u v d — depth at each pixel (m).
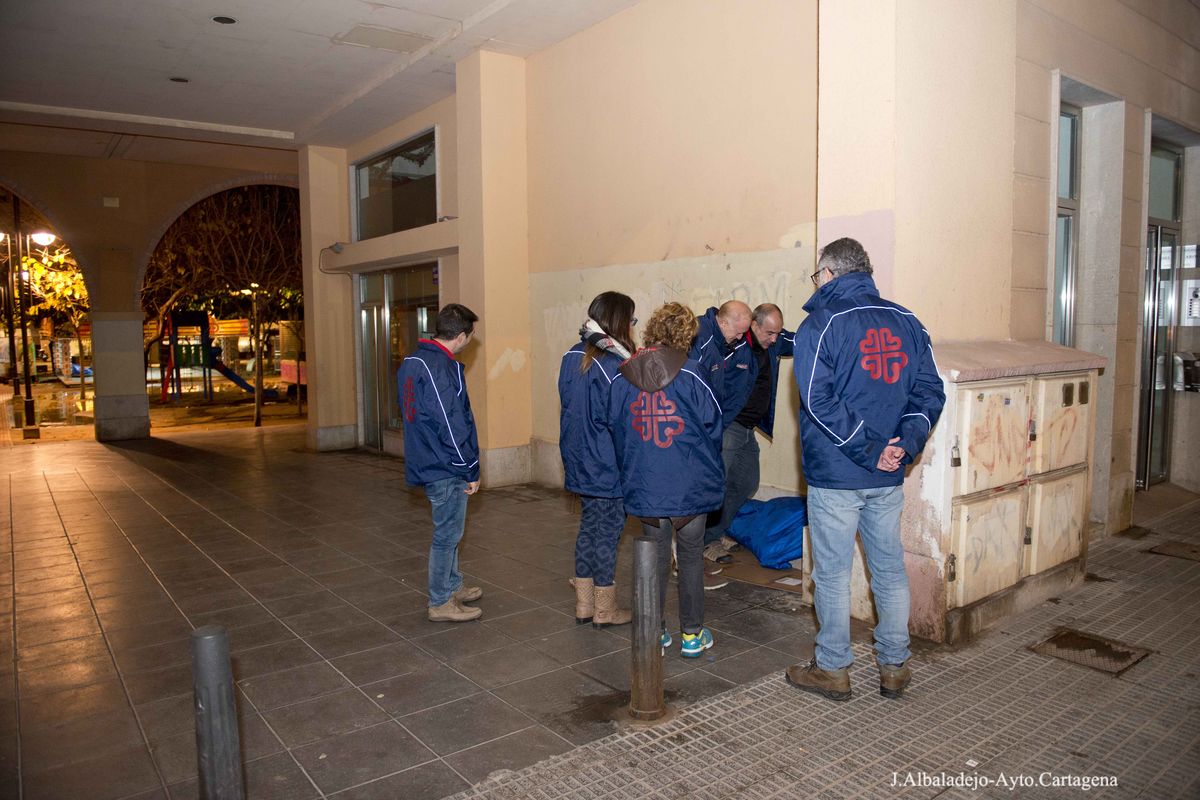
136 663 4.10
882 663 3.49
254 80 9.55
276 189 18.39
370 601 5.01
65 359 37.91
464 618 4.59
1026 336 5.11
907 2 4.06
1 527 7.23
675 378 3.67
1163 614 4.44
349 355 12.71
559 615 4.70
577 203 8.10
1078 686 3.57
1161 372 7.43
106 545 6.52
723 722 3.31
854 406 3.18
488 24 7.67
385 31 8.05
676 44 6.80
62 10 7.44
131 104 10.53
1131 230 6.21
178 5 7.36
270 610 4.87
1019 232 4.99
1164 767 2.92
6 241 22.38
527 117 8.77
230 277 18.12
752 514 5.75
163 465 11.06
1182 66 6.82
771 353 5.43
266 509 7.91
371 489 8.96
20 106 10.38
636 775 2.92
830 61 4.31
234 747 2.40
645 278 7.29
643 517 3.74
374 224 11.99
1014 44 4.76
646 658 3.32
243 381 27.56
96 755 3.18
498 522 7.08
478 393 8.83
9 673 3.98
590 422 4.20
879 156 4.10
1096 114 6.12
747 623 4.47
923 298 4.25
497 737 3.25
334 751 3.16
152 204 14.14
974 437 4.05
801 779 2.87
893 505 3.38
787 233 5.93
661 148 7.03
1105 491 6.05
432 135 10.30
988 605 4.23
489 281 8.65
